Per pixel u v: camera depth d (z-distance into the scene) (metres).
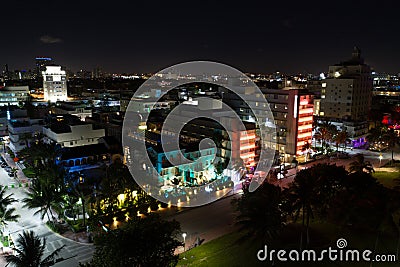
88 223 66.56
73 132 102.75
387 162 112.94
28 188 88.88
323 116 159.50
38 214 73.56
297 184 60.41
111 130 127.62
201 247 58.31
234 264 52.50
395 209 48.91
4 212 63.41
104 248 39.91
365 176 64.56
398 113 159.38
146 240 38.69
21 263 42.06
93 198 69.44
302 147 113.19
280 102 117.00
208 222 68.62
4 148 129.25
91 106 187.25
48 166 74.44
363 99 160.25
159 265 38.75
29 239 44.62
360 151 129.38
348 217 54.31
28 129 118.31
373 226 51.88
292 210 54.50
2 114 147.00
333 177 63.72
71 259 55.50
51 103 199.88
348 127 135.12
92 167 87.56
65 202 67.62
